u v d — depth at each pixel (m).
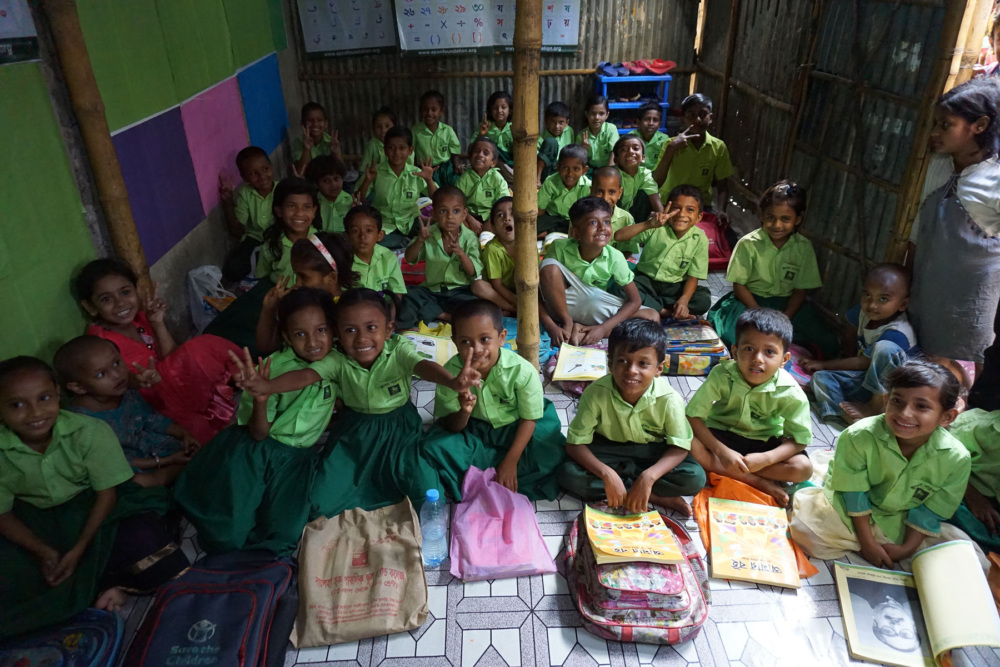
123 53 2.87
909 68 2.91
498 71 6.01
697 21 6.00
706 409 2.49
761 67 4.68
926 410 1.98
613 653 1.91
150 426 2.42
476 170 4.84
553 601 2.07
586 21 5.91
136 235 2.75
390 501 2.42
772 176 4.52
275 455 2.35
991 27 2.61
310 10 5.65
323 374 2.45
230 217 4.06
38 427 1.92
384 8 5.68
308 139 5.08
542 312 3.52
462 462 2.45
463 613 2.03
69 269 2.44
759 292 3.46
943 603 1.90
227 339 3.11
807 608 2.04
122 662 1.87
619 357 2.25
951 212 2.55
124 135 2.85
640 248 4.27
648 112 5.34
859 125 3.27
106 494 2.06
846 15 3.41
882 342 2.75
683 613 1.98
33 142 2.26
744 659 1.89
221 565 2.10
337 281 3.28
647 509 2.33
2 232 2.09
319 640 1.92
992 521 2.24
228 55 4.21
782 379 2.40
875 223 3.19
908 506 2.17
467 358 2.19
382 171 4.76
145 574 2.06
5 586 1.92
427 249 3.72
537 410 2.46
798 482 2.44
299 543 2.25
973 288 2.54
